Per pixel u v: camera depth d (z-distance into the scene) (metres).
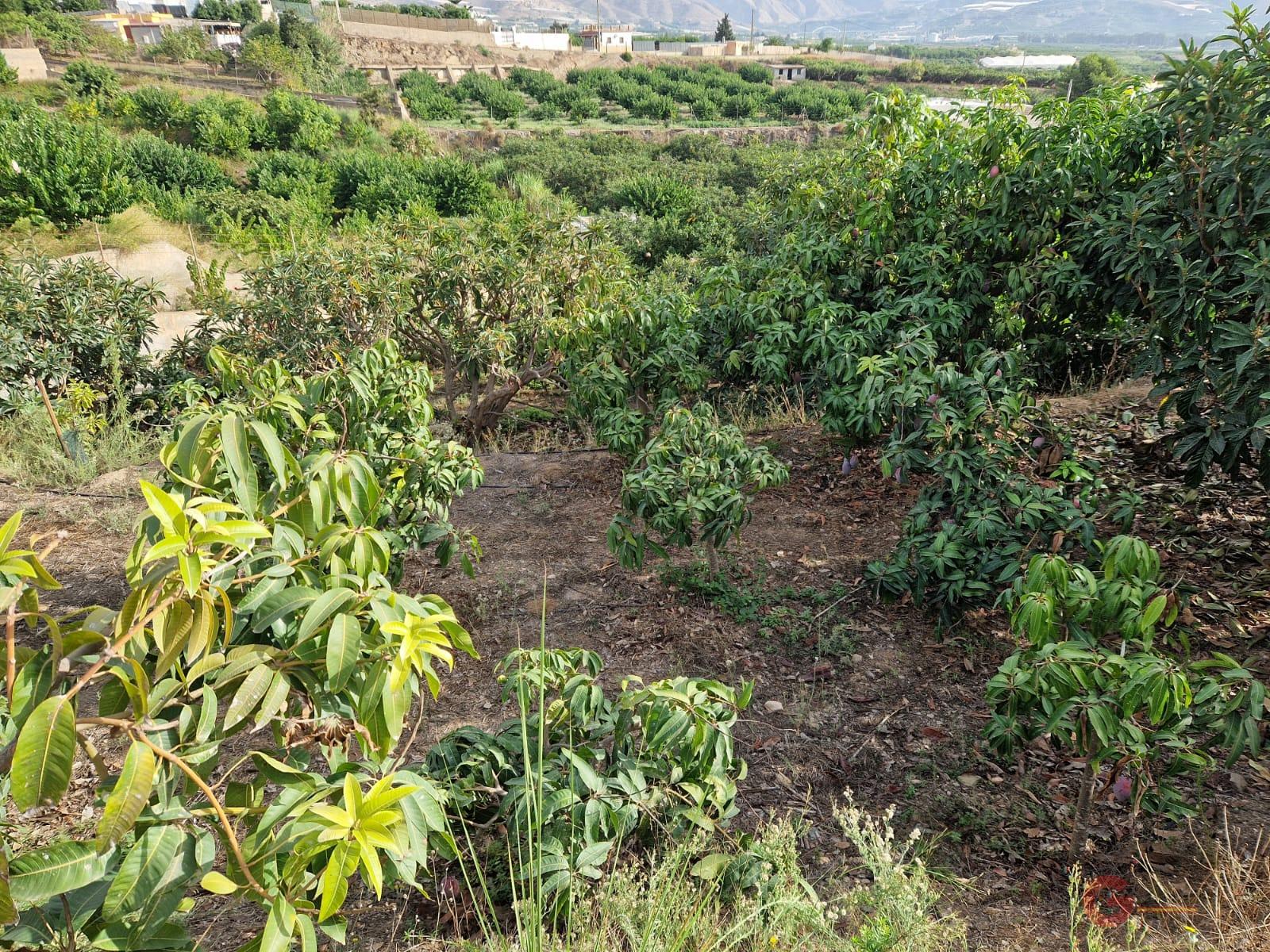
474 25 85.81
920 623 4.33
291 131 43.03
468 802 2.65
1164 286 4.71
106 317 8.81
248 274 9.36
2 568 1.39
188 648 1.53
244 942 2.63
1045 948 2.46
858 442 5.54
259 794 1.79
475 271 8.98
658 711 2.49
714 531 4.28
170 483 2.12
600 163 47.53
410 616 1.71
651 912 2.13
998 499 4.12
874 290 6.71
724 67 103.75
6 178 18.70
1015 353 5.28
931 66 107.38
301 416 3.77
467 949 2.37
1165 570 4.30
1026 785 3.26
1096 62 83.06
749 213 13.76
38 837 3.09
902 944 2.12
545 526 5.73
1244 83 4.30
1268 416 3.89
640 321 6.49
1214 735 2.61
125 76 49.72
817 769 3.42
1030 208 5.83
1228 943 2.31
